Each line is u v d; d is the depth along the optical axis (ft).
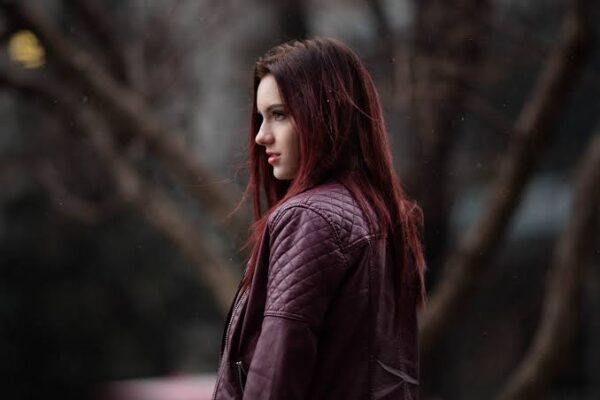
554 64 26.43
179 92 37.63
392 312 11.18
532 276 70.28
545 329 28.12
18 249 71.10
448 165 30.48
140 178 33.83
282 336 10.27
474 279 27.35
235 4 37.96
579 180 28.17
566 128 72.08
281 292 10.43
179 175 29.32
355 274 10.69
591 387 77.10
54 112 32.58
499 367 68.33
